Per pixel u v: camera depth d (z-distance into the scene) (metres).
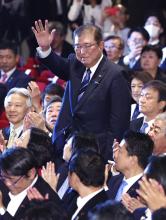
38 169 14.42
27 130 15.17
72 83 16.11
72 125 16.09
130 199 13.05
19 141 15.12
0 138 17.09
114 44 23.17
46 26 15.98
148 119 17.05
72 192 13.75
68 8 27.00
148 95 16.94
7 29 27.05
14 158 13.35
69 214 13.23
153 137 15.02
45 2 27.09
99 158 13.12
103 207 10.73
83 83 16.06
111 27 26.44
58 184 14.98
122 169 14.01
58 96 18.20
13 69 22.30
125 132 14.66
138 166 13.94
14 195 13.55
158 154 15.07
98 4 26.80
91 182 12.97
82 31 15.74
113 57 23.23
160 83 17.09
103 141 15.88
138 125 17.12
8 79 22.17
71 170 13.10
